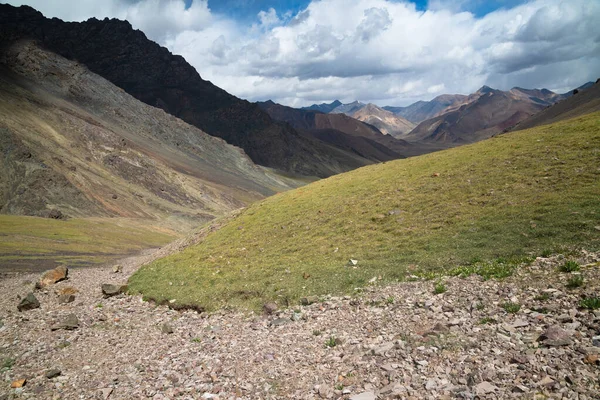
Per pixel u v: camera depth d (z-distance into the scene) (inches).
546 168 1560.0
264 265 1445.6
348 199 2059.5
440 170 2054.6
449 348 568.4
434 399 448.8
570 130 2006.6
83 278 2274.9
